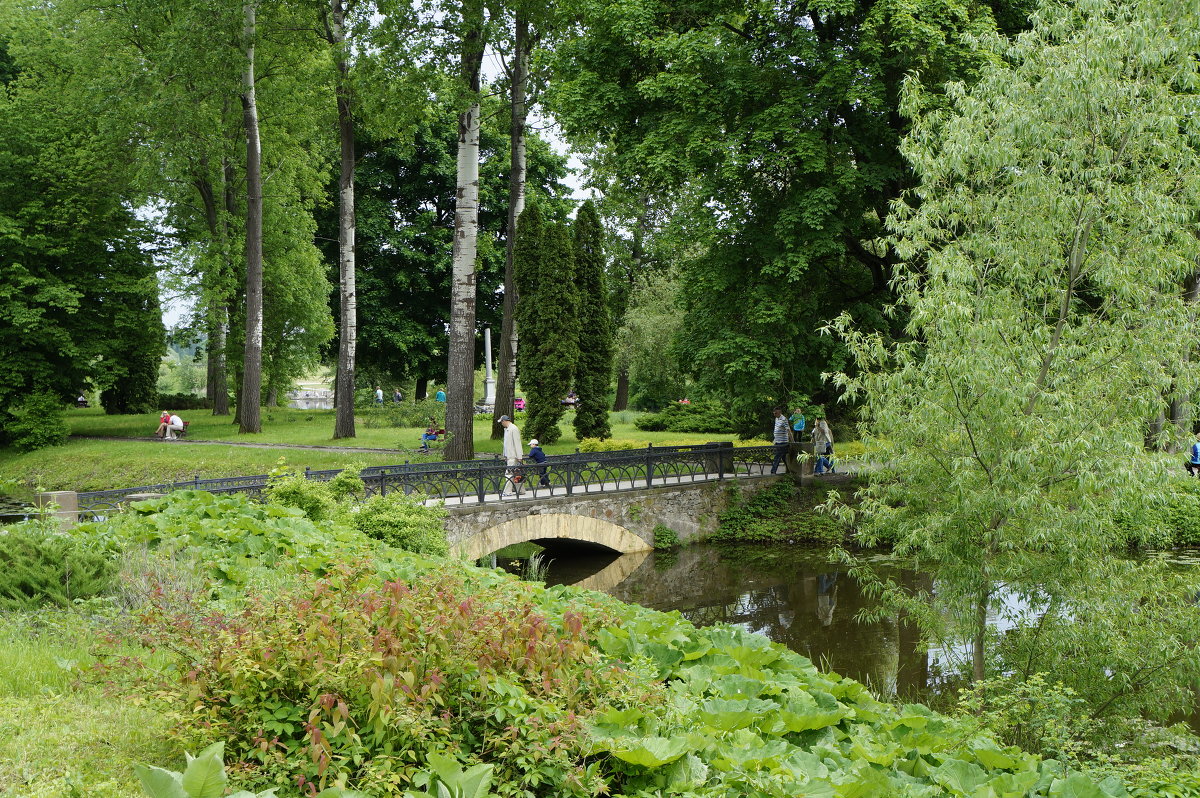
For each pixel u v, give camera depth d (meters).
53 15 28.59
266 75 27.00
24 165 28.95
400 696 4.18
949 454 10.21
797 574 18.44
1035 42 9.94
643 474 21.67
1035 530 9.40
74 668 5.43
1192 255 9.60
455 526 16.41
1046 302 10.09
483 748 4.45
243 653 4.38
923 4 16.77
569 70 19.77
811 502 22.05
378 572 7.51
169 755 4.40
